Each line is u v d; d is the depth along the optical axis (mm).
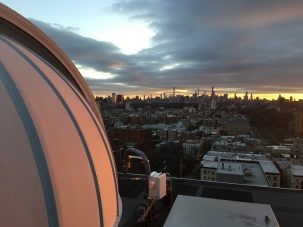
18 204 4770
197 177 61781
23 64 6484
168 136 116812
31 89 5984
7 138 5070
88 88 10672
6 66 5922
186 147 90000
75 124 6559
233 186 18078
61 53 9555
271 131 154250
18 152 5070
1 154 4898
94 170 6449
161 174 14422
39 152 5297
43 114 5797
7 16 7848
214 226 10844
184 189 17547
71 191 5605
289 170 55844
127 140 73750
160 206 15531
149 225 13617
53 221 5082
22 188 4887
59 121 6109
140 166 30250
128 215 14336
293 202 16156
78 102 7566
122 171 19531
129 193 16922
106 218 6629
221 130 151000
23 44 8492
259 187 18047
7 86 5645
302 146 104062
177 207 12242
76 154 6105
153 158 62969
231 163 47562
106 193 6836
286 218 14398
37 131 5414
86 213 5879
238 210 12062
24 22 8352
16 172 4914
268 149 94938
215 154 69625
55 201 5152
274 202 16094
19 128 5273
